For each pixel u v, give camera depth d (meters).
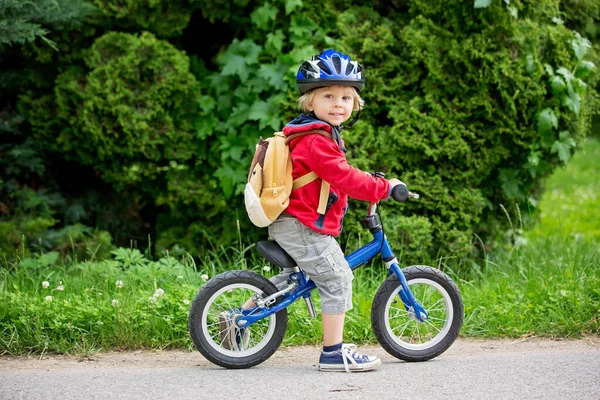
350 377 4.14
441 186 6.48
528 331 5.27
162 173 7.10
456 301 4.61
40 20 6.30
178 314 5.12
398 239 6.35
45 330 5.01
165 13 6.74
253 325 4.94
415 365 4.45
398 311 5.26
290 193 4.25
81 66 6.78
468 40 6.35
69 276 6.09
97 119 6.52
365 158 6.40
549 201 12.38
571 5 7.02
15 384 4.04
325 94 4.29
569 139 6.66
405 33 6.55
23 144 6.86
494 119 6.50
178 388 3.94
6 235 6.41
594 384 3.97
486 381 4.04
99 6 6.53
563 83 6.39
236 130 6.77
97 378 4.17
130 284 5.76
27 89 6.94
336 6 6.85
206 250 6.92
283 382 4.05
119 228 7.34
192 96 6.71
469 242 6.57
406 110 6.50
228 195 6.68
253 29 6.80
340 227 4.35
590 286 5.63
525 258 6.85
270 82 6.54
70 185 7.32
